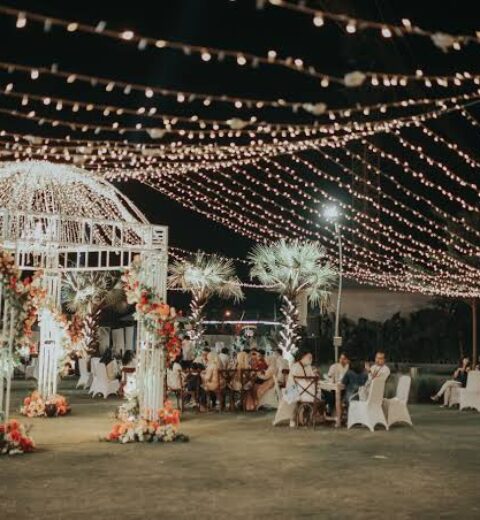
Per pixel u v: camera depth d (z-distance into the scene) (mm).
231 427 13211
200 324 28531
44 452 10086
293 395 13297
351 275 31719
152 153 10969
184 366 17969
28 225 13680
